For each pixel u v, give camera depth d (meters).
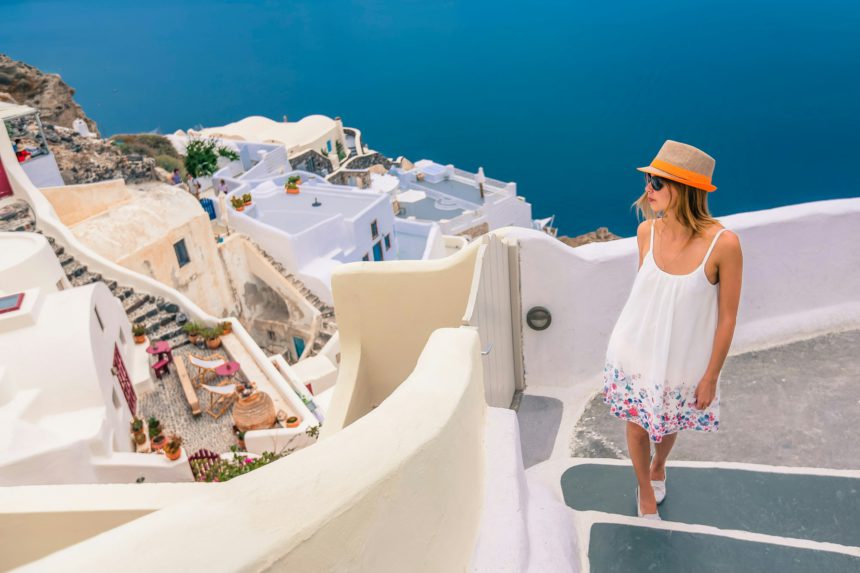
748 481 3.57
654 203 2.81
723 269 2.73
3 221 26.53
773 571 2.88
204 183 48.50
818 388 4.39
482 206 54.50
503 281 4.45
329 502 1.52
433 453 2.03
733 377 4.67
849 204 4.84
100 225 28.45
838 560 2.89
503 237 4.52
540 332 4.84
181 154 55.75
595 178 155.12
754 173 130.00
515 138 192.62
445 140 197.25
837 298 5.04
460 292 5.07
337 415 5.17
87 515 3.22
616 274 4.76
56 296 17.73
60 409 15.88
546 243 4.54
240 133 68.00
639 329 3.03
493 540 2.71
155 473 15.74
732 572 2.89
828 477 3.54
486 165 171.62
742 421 4.20
